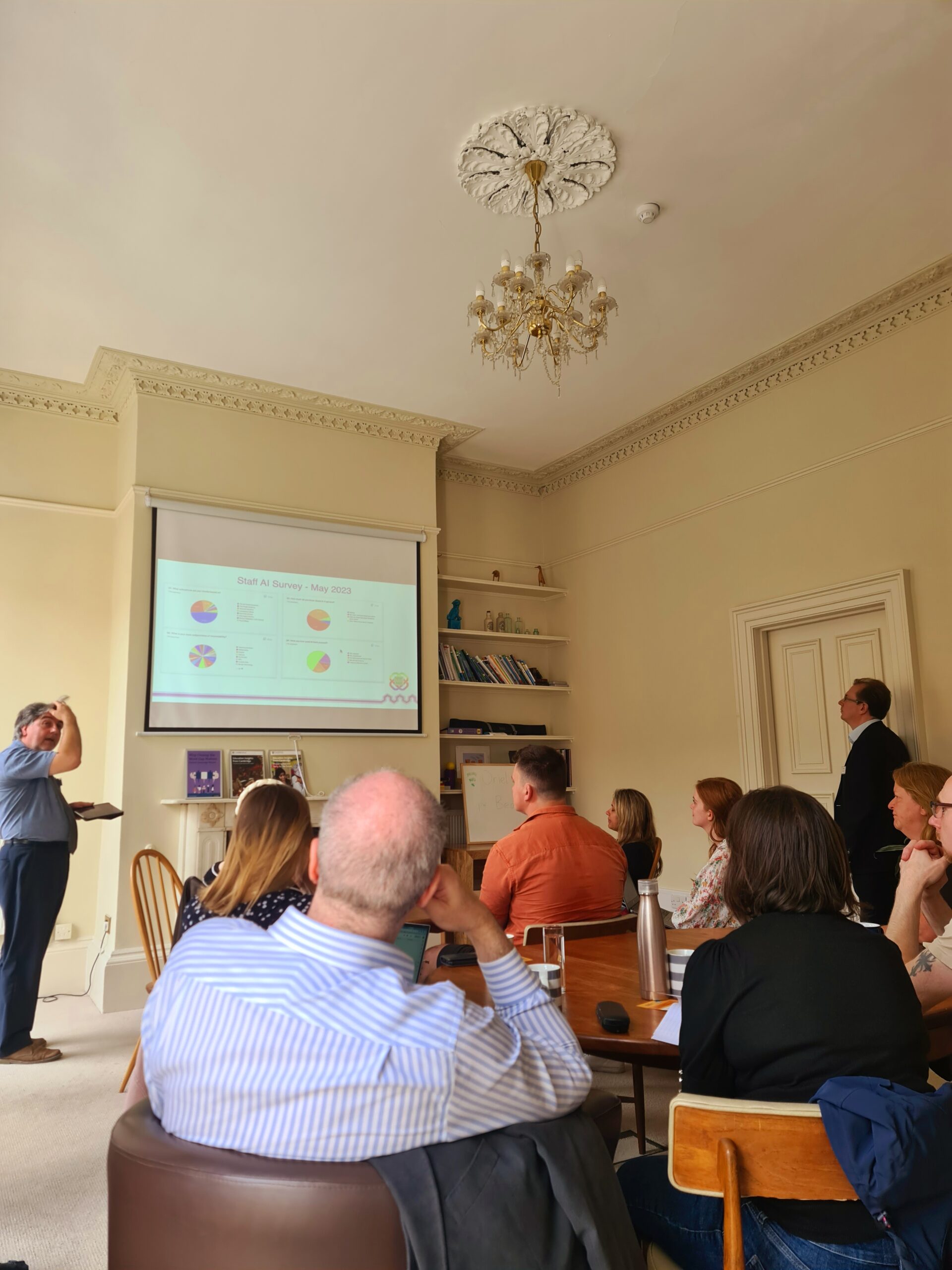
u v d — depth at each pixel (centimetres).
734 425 509
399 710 519
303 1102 86
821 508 454
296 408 507
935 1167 94
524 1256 85
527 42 262
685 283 396
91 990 446
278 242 356
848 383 443
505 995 106
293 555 498
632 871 349
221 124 291
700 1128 102
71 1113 284
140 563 449
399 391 500
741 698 491
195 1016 91
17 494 472
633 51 267
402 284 389
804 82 281
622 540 590
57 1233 208
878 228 360
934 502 400
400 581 534
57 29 252
